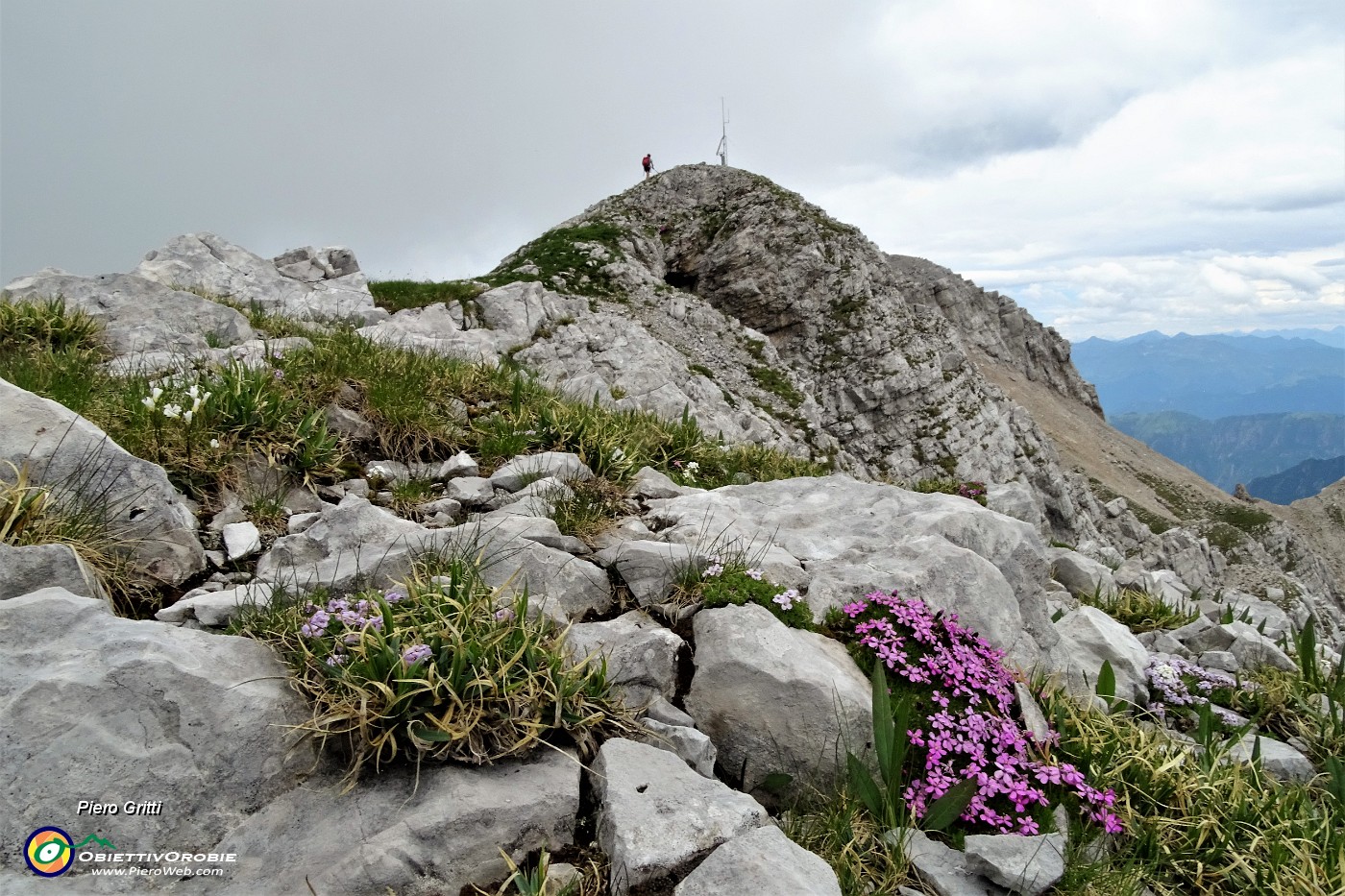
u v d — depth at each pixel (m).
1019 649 6.65
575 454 8.61
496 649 4.36
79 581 4.47
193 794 3.55
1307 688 7.84
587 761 4.35
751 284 51.59
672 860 3.59
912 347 52.25
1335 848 4.73
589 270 43.97
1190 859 4.79
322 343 10.80
